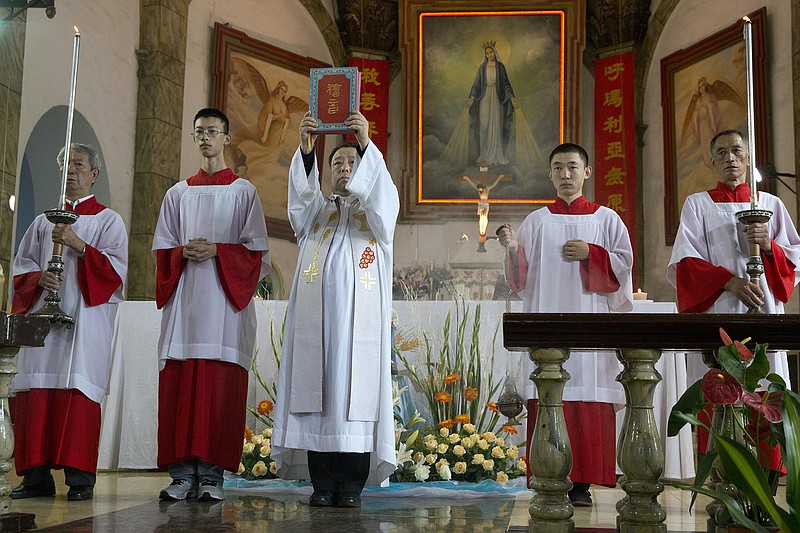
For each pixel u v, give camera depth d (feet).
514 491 14.33
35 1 22.84
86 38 28.66
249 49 37.60
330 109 12.52
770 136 33.68
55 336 13.41
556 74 42.24
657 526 8.00
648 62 41.63
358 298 12.47
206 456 12.60
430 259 41.42
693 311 13.01
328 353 12.31
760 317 7.74
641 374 8.02
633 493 8.10
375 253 12.82
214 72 35.91
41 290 13.80
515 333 7.96
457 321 17.12
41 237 14.11
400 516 11.19
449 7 42.86
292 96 39.78
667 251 39.40
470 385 16.44
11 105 24.06
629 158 40.86
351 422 12.07
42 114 25.90
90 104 28.89
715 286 12.71
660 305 18.06
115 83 30.68
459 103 42.68
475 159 42.22
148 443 18.10
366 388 12.25
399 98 44.16
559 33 42.27
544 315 7.93
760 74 34.06
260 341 17.97
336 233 12.86
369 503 12.81
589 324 7.90
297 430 12.15
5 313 9.27
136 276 31.32
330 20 43.04
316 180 12.98
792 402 6.86
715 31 37.52
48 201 27.78
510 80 42.52
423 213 42.06
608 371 13.67
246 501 12.71
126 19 31.48
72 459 12.93
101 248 14.08
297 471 13.43
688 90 38.58
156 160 32.07
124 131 31.32
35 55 25.50
